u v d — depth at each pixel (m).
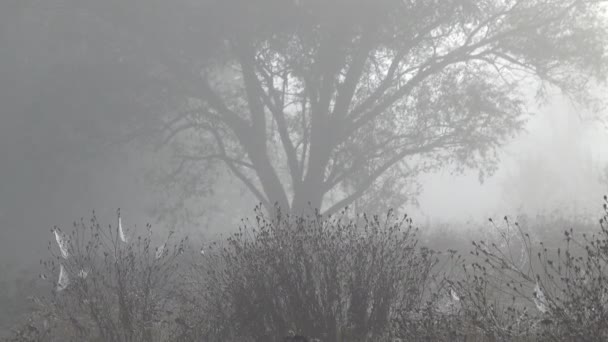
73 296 7.16
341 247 6.79
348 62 19.89
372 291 6.51
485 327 5.70
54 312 7.41
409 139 22.45
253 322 6.52
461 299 6.15
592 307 5.24
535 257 12.33
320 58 19.52
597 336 4.97
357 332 6.35
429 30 20.23
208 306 6.89
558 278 9.67
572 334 5.10
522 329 5.73
